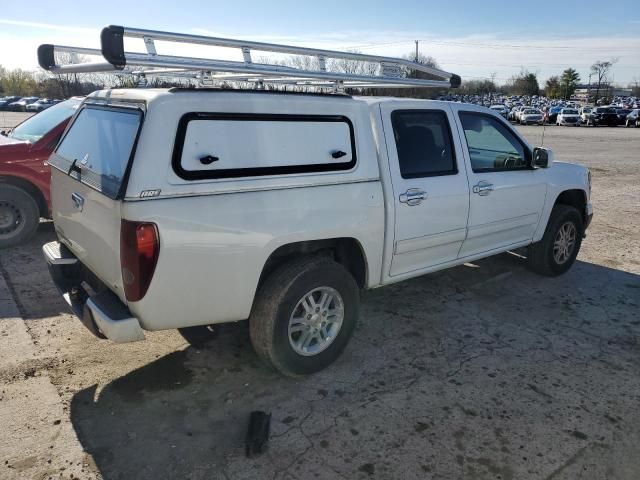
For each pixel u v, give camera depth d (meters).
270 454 2.87
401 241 3.97
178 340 4.10
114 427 3.06
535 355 4.02
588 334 4.40
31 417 3.11
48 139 6.26
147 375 3.61
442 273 5.80
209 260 2.98
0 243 6.18
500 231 4.90
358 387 3.54
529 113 48.22
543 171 5.29
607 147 23.55
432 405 3.34
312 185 3.34
